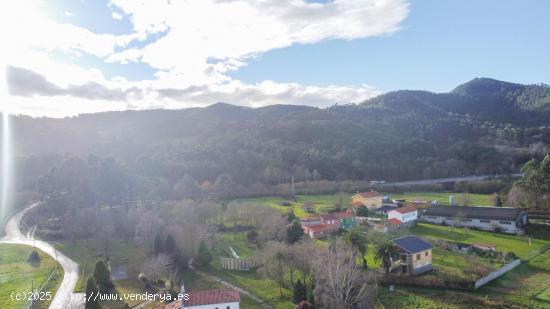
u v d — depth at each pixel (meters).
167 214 108.56
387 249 75.94
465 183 167.62
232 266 83.81
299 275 76.69
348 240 80.19
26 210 127.88
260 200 147.88
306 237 95.56
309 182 168.25
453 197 143.88
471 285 69.69
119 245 99.31
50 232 107.75
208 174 164.75
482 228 110.31
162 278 77.25
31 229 113.19
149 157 165.75
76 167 121.12
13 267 85.38
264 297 69.62
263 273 76.81
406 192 165.88
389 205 133.00
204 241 90.44
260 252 85.88
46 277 79.25
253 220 115.88
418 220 120.56
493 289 70.31
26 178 148.00
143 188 126.38
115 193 115.19
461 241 97.94
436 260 85.38
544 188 117.31
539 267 80.94
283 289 72.50
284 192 158.12
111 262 87.19
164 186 134.62
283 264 72.88
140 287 73.50
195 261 86.56
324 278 64.38
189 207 110.12
